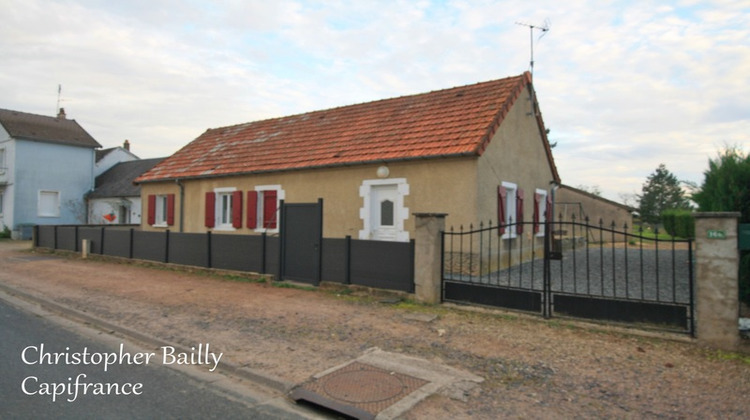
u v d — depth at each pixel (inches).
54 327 296.4
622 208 1136.2
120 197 1159.0
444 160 450.6
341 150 545.0
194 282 449.1
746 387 186.9
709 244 229.5
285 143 641.6
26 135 1131.9
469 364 216.7
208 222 660.1
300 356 230.7
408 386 190.4
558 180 686.5
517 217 532.1
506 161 511.5
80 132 1278.3
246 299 364.8
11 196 1122.7
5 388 189.5
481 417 165.3
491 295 304.0
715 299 227.8
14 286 438.6
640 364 212.1
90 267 571.8
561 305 276.4
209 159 707.4
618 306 257.9
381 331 269.0
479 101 524.1
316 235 404.8
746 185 261.4
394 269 354.6
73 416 164.6
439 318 293.7
